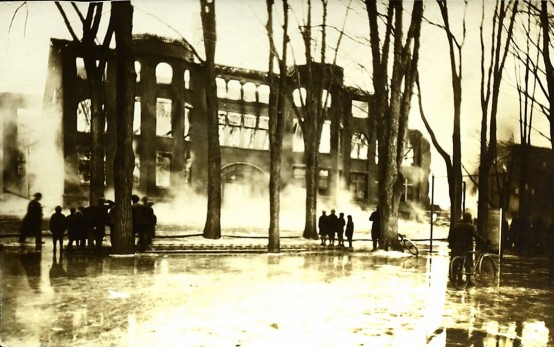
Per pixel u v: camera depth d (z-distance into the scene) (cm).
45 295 880
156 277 1106
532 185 1839
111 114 2405
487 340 671
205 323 713
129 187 1541
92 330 665
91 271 1173
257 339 644
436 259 1650
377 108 1909
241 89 2895
